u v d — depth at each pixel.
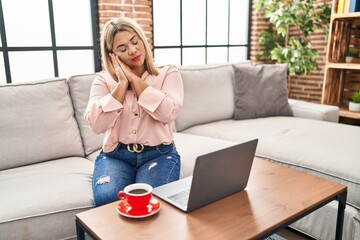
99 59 2.98
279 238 1.56
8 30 2.51
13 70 2.57
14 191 1.42
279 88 2.75
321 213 1.72
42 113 1.83
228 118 2.73
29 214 1.29
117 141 1.55
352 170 1.65
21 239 1.28
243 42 4.18
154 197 1.20
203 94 2.54
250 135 2.21
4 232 1.25
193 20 3.63
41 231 1.31
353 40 3.35
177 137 2.21
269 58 4.17
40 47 2.67
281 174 1.42
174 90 1.60
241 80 2.69
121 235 0.96
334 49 3.24
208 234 0.97
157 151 1.56
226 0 3.87
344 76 3.47
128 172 1.50
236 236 0.96
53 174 1.61
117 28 1.50
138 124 1.52
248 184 1.31
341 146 1.90
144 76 1.60
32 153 1.76
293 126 2.38
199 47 3.74
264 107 2.70
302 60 3.53
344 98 3.55
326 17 3.51
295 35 4.06
